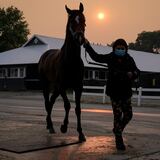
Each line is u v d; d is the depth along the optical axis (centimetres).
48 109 991
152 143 840
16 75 5019
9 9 7812
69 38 837
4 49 7700
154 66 6122
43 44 5278
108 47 6012
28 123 1164
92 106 2181
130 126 1172
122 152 735
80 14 817
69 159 670
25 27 7950
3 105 2152
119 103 760
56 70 899
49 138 868
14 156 688
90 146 788
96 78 4947
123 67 761
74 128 1059
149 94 3525
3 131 972
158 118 1462
